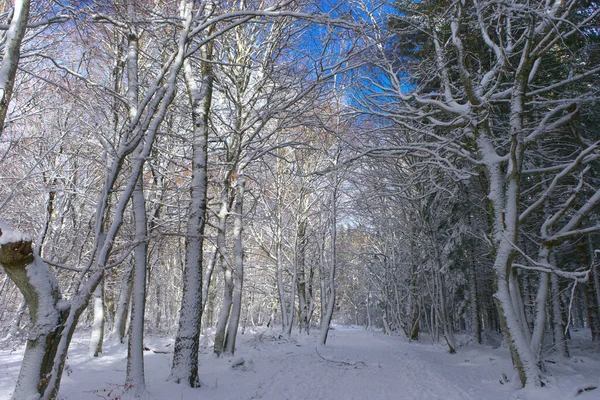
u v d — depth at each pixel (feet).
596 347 53.72
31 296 14.49
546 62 43.19
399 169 65.57
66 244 54.80
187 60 35.65
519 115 32.65
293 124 44.34
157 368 34.88
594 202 32.19
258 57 50.03
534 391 28.40
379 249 114.62
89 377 29.68
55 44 34.09
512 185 32.53
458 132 39.91
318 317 164.76
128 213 52.54
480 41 44.34
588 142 34.71
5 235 13.76
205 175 32.04
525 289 63.21
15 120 37.99
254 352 49.26
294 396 28.84
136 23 25.91
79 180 52.42
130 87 27.53
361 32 27.73
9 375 29.43
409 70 43.39
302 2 34.35
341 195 84.64
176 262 96.48
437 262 66.03
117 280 62.34
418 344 82.23
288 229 96.94
